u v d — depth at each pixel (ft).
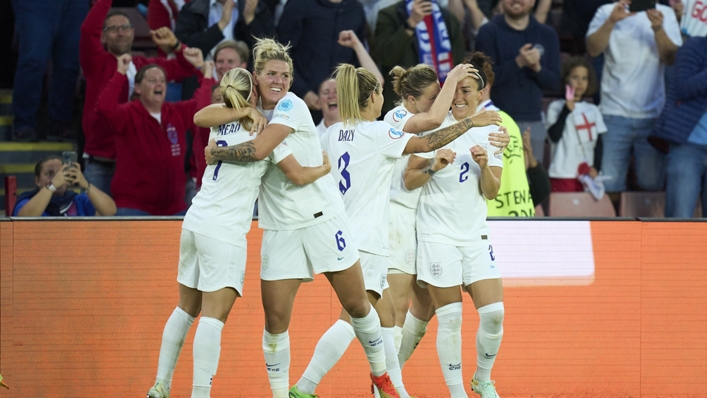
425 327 54.08
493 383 51.47
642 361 59.06
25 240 56.39
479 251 50.21
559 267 59.11
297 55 83.61
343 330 49.37
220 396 57.67
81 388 56.54
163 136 78.59
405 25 83.66
